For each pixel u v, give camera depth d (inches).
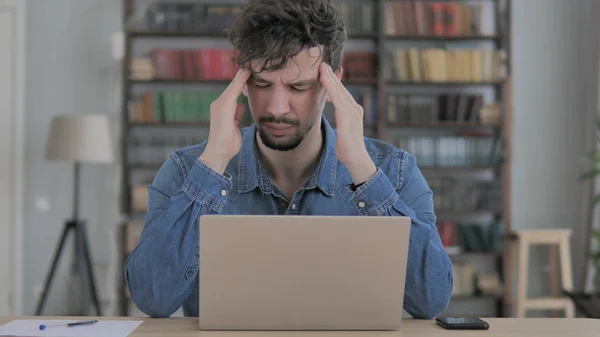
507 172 199.8
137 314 197.2
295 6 58.4
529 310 208.8
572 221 209.3
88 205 203.3
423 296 62.9
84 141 178.7
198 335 50.8
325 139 68.2
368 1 206.4
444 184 201.2
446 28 201.8
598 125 189.8
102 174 203.9
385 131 199.5
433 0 206.4
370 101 198.7
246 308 52.0
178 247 60.6
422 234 62.4
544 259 209.3
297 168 67.1
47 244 203.0
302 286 51.8
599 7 207.5
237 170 68.6
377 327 53.2
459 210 200.4
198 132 202.7
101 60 204.1
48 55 203.9
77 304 194.2
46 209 203.2
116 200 203.8
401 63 200.4
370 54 200.4
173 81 197.3
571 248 209.2
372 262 51.8
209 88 201.9
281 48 57.4
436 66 200.1
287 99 59.9
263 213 68.0
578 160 209.6
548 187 209.9
